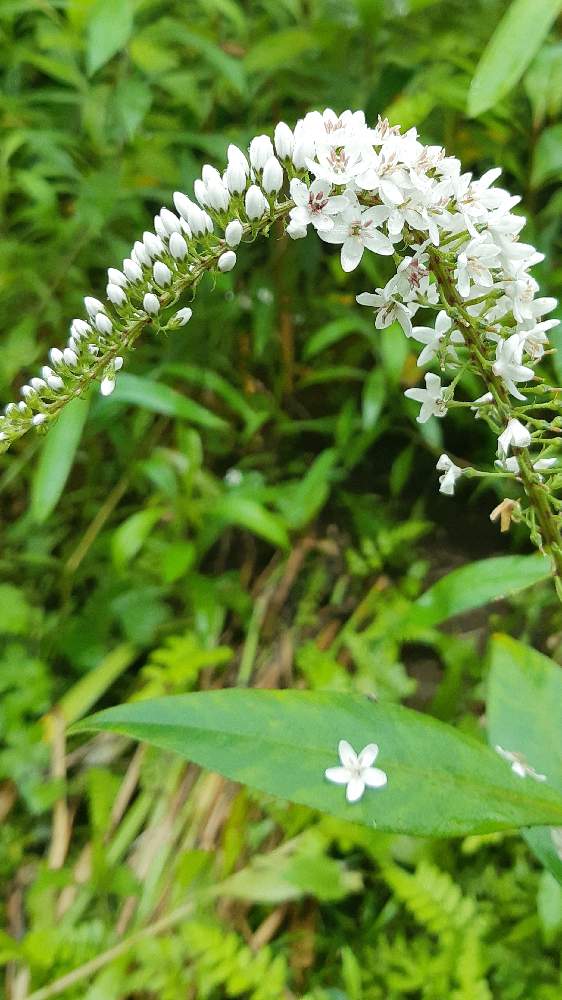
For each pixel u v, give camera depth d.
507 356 0.12
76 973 0.22
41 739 0.27
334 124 0.12
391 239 0.12
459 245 0.12
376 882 0.24
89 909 0.24
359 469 0.36
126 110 0.27
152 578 0.31
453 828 0.12
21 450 0.34
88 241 0.32
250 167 0.12
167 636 0.30
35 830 0.27
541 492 0.13
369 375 0.32
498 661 0.16
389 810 0.12
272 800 0.24
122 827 0.26
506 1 0.30
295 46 0.28
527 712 0.15
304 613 0.31
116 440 0.33
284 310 0.35
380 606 0.30
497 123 0.27
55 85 0.37
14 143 0.29
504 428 0.13
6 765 0.26
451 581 0.19
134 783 0.27
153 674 0.26
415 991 0.21
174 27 0.28
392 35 0.30
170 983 0.21
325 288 0.36
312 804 0.12
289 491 0.30
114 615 0.30
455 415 0.33
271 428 0.37
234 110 0.34
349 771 0.12
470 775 0.13
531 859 0.23
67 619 0.31
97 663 0.29
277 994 0.19
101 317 0.13
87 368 0.13
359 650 0.27
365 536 0.33
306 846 0.23
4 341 0.32
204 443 0.36
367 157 0.11
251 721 0.13
